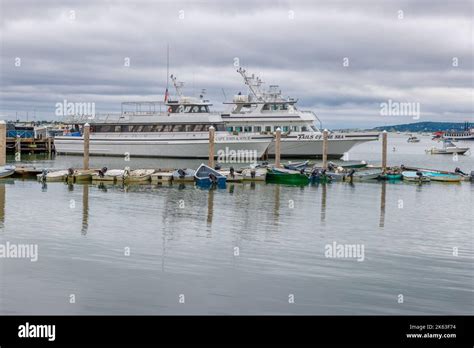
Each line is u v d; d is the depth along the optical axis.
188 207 35.72
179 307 17.44
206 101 81.44
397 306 17.89
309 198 41.44
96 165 71.25
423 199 42.22
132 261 22.02
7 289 18.56
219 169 56.34
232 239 26.19
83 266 21.19
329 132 78.06
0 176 51.09
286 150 78.06
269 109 79.50
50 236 25.95
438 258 23.45
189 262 22.06
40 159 82.69
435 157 115.94
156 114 81.25
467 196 44.47
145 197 40.22
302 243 25.69
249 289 19.08
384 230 29.22
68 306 17.31
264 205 37.25
